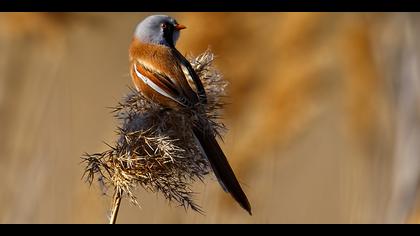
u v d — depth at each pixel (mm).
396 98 12445
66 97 13875
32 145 12734
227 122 12344
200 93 7168
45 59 13445
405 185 11844
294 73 12352
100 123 14188
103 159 6805
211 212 12070
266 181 12688
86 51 15477
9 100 12891
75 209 12234
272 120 12352
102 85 15164
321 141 14625
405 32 12352
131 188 6711
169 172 6805
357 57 12523
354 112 12695
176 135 6980
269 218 12984
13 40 13242
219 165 6910
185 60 7527
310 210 14039
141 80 7387
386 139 12703
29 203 12344
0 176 12445
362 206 12648
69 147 13234
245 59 12195
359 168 12781
